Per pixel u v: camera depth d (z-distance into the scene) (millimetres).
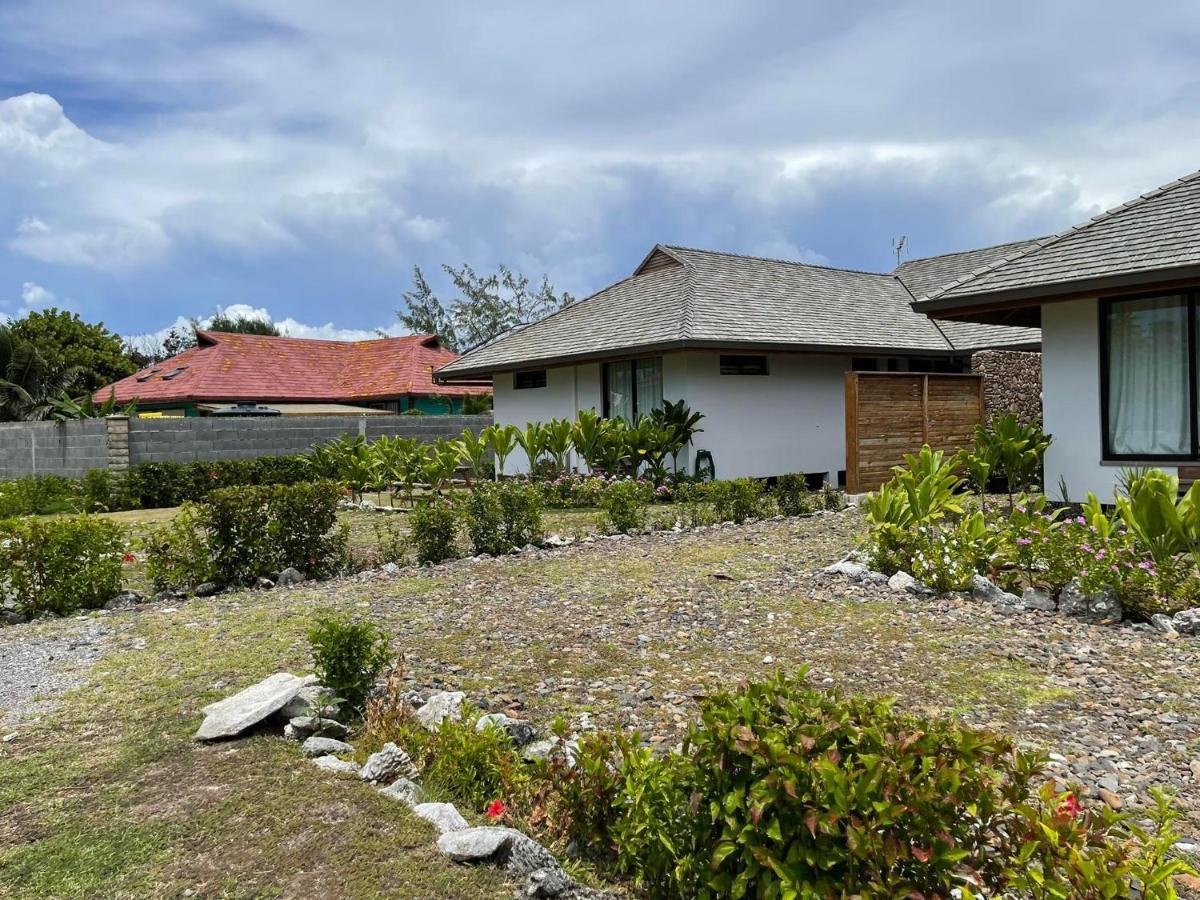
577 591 6879
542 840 2945
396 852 2785
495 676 4801
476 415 22297
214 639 5656
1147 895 2123
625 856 2699
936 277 21375
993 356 17312
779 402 15805
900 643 5285
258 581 7695
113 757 3652
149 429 16562
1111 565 5797
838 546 8672
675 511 11586
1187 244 8609
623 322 16203
